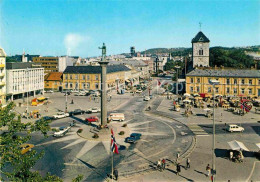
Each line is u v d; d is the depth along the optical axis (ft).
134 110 256.32
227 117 223.51
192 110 256.11
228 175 109.40
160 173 112.06
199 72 339.57
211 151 139.74
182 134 172.55
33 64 360.89
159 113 241.55
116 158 129.70
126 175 109.70
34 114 219.00
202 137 165.78
